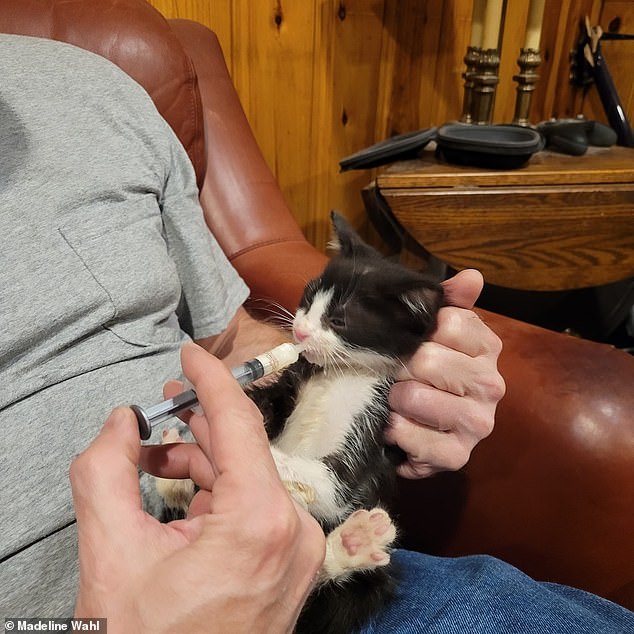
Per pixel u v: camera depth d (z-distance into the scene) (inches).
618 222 19.2
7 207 10.3
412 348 11.2
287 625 6.7
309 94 23.5
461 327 10.9
